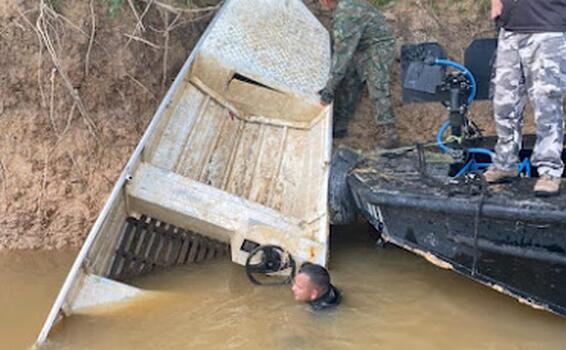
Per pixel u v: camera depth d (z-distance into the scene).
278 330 4.27
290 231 4.80
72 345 4.06
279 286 4.70
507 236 4.14
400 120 6.41
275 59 6.01
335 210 5.34
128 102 5.86
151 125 4.98
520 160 5.23
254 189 5.52
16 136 5.71
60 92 5.71
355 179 5.05
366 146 6.32
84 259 4.24
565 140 5.25
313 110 5.88
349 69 6.05
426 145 5.51
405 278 4.86
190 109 5.57
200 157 5.45
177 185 4.80
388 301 4.58
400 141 6.26
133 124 5.85
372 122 6.38
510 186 4.39
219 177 5.49
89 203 5.65
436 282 4.80
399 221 4.63
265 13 6.18
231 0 6.13
